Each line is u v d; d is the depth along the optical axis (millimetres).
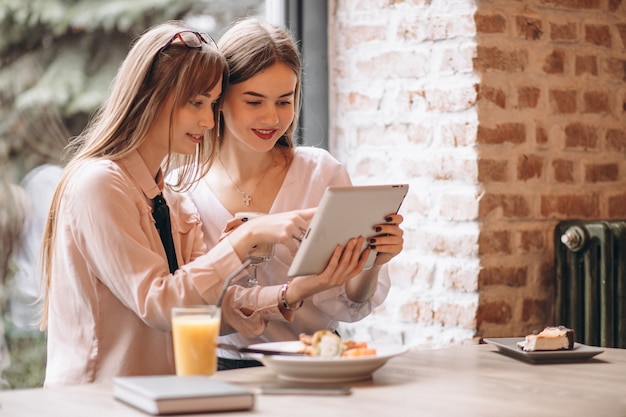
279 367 1868
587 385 1868
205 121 2297
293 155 2705
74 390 1801
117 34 3680
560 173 3342
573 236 3180
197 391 1601
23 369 3436
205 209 2613
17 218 3455
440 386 1841
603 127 3455
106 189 2139
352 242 2098
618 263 3195
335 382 1867
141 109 2268
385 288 2600
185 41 2283
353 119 3553
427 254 3303
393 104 3406
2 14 3504
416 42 3320
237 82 2455
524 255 3256
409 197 3354
